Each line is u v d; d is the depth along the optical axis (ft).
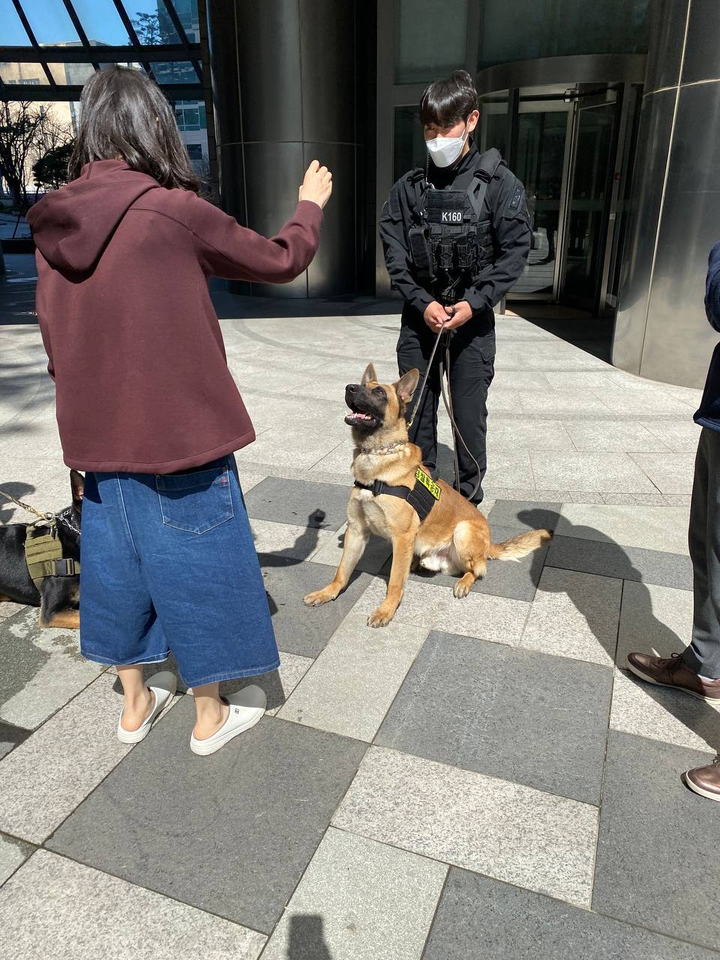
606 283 35.14
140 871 6.10
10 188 82.43
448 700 8.30
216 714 7.43
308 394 22.00
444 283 11.84
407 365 12.74
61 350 5.79
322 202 6.69
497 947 5.47
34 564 9.35
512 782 7.09
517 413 19.99
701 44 19.60
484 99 36.19
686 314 22.08
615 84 32.30
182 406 5.77
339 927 5.63
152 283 5.53
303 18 37.55
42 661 9.06
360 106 41.34
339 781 7.09
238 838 6.43
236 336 31.53
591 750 7.53
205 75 46.47
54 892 5.93
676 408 20.43
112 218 5.39
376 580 11.19
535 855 6.27
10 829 6.53
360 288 45.11
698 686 8.18
